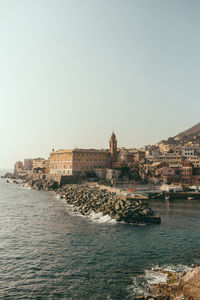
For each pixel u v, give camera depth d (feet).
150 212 266.57
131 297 112.37
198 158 629.92
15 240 191.11
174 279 120.98
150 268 141.08
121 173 637.71
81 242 186.29
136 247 175.52
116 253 164.25
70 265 146.30
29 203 376.68
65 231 216.13
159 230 220.23
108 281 127.13
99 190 460.96
